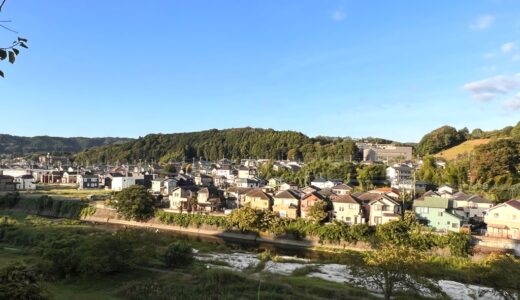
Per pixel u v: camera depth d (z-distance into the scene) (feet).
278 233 164.96
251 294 80.64
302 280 96.27
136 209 201.46
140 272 95.14
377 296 84.99
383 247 83.61
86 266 89.61
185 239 166.81
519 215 135.54
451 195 189.67
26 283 41.73
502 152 213.87
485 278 84.28
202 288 82.43
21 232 139.44
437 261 121.60
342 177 277.44
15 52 16.56
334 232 152.46
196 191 224.74
